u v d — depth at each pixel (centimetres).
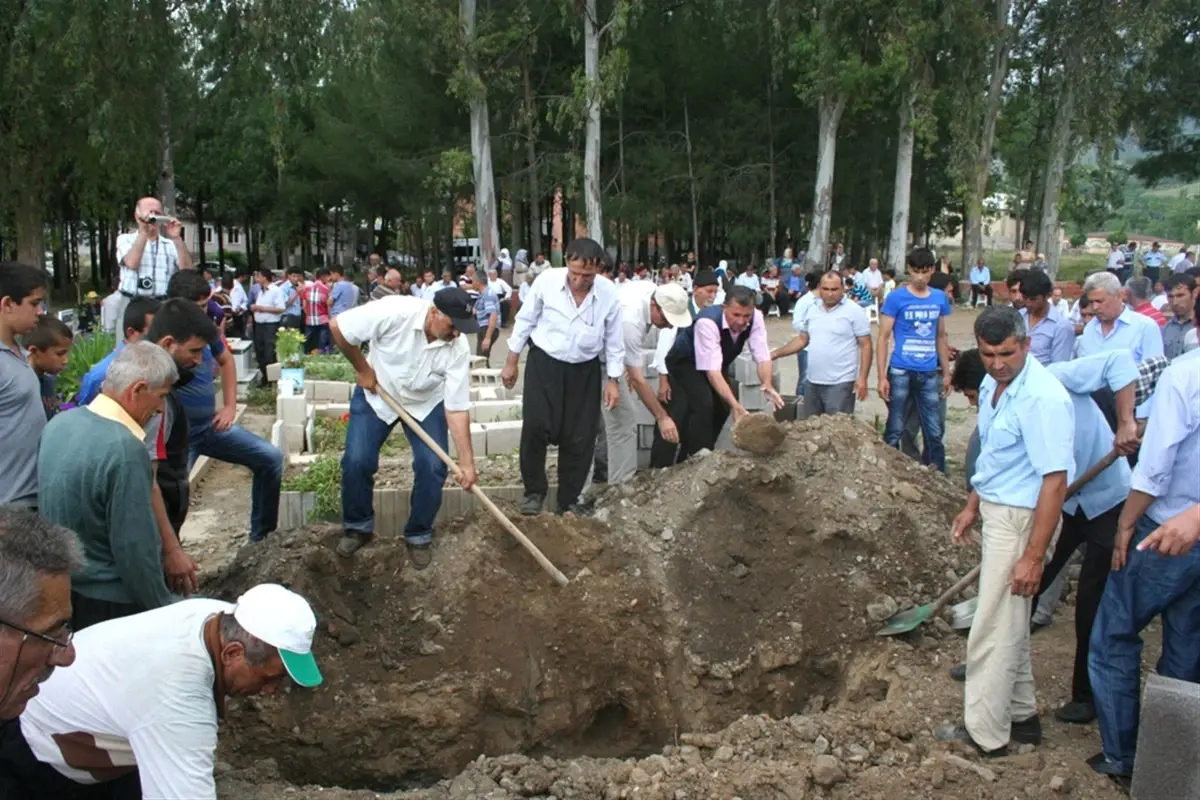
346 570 554
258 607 296
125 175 2439
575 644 558
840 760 429
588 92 2361
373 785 508
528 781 420
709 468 621
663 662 562
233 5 2275
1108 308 627
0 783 312
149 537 370
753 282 2580
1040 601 561
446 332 526
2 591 238
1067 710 464
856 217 3647
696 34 3016
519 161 3122
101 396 375
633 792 409
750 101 3197
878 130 3328
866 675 530
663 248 4366
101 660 291
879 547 598
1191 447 393
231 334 1641
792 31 2588
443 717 518
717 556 594
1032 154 3353
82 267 4894
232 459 601
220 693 300
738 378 948
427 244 4759
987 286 2864
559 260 3566
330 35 2247
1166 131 3791
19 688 246
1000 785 405
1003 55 2855
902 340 809
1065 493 397
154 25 2173
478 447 867
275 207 3691
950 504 672
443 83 2916
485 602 553
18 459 443
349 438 554
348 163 3122
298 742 495
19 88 2122
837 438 684
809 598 578
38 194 2506
